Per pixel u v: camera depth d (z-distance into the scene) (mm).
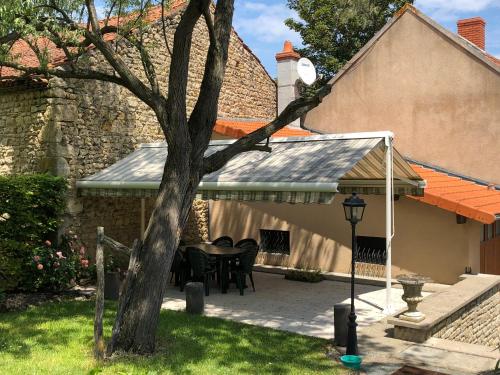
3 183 13648
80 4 10992
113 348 9117
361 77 21734
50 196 14758
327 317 12375
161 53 18609
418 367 8977
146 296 9219
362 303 13789
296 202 11633
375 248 16766
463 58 19359
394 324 10625
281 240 19031
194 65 20328
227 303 13836
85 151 16000
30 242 14422
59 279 14188
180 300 14141
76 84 15750
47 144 15281
